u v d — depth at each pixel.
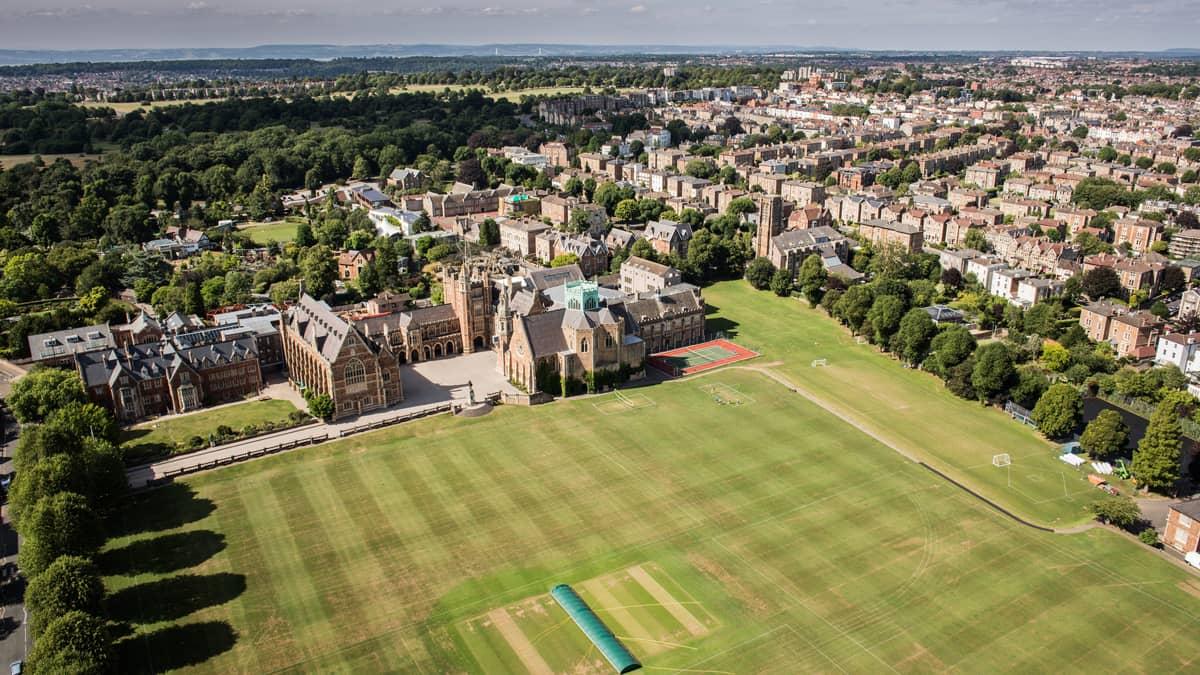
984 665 120.88
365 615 130.25
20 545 148.88
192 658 120.62
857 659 121.81
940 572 142.50
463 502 163.75
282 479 172.62
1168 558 147.38
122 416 199.88
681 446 188.75
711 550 148.50
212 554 145.88
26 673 109.69
